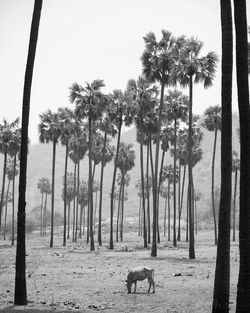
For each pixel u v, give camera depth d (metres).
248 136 10.45
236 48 10.78
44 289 19.48
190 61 37.62
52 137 59.00
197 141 72.56
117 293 18.02
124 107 52.44
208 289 18.84
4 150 64.50
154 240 38.25
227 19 12.12
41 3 15.90
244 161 10.37
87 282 21.83
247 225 10.11
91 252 45.38
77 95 50.53
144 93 47.31
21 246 15.30
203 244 62.00
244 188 10.30
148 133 55.03
